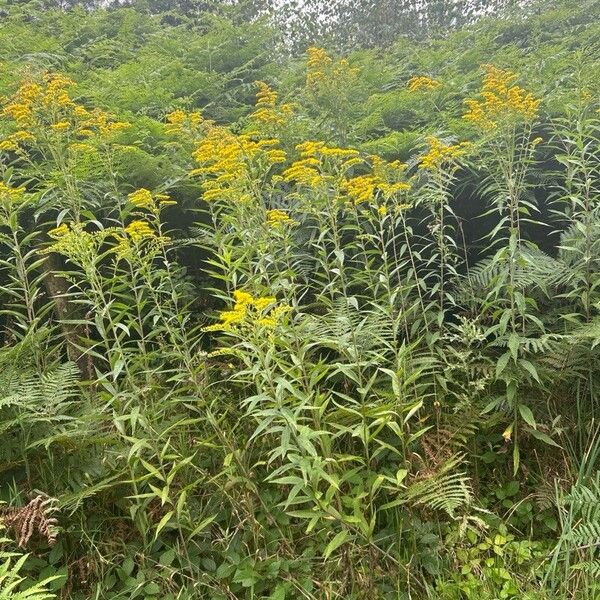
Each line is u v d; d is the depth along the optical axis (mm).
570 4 6836
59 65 5293
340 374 3082
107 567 2457
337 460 2436
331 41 8391
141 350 2674
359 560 2449
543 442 2932
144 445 2281
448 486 2514
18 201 3115
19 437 2590
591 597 2354
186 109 4922
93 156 3334
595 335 2607
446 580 2506
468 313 3260
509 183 2963
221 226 3098
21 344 2713
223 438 2428
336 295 3551
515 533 2727
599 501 2482
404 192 3398
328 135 4332
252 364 2443
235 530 2559
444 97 4797
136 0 8344
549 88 4574
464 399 2799
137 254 2711
